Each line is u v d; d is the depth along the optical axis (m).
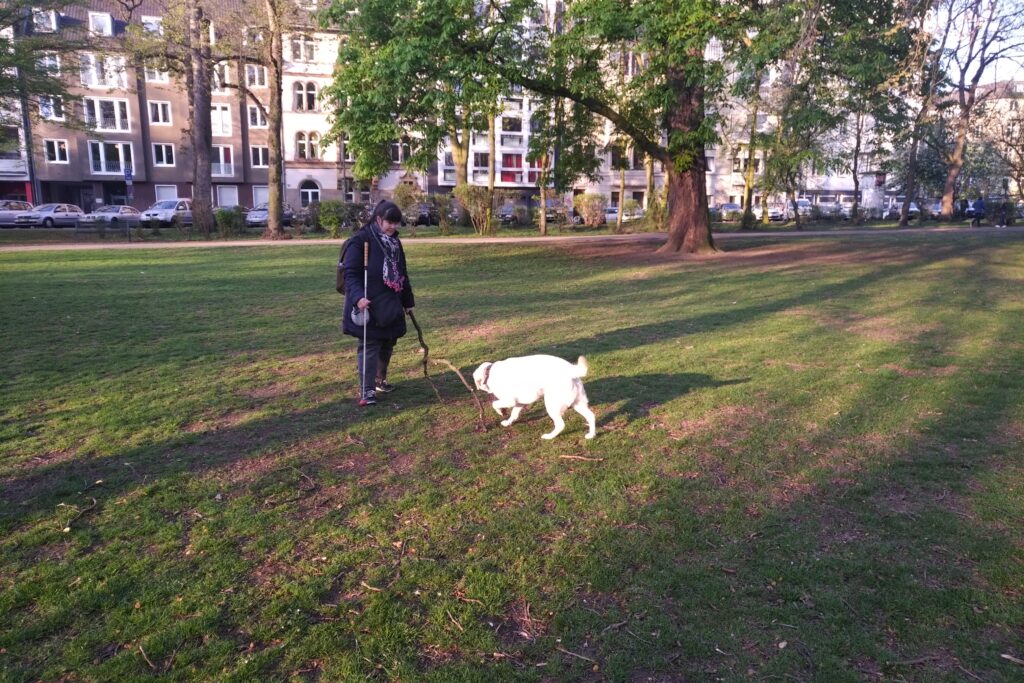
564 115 20.86
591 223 39.06
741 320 9.99
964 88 21.22
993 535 3.71
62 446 4.97
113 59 34.44
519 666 2.75
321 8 25.77
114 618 3.01
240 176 50.56
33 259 19.36
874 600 3.15
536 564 3.47
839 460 4.76
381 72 15.59
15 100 33.41
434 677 2.67
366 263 5.88
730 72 15.78
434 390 6.51
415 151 18.09
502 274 16.25
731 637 2.90
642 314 10.57
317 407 5.98
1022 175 29.64
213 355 7.89
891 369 7.16
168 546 3.59
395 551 3.59
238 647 2.84
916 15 10.17
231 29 28.27
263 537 3.70
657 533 3.76
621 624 3.00
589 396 6.31
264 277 15.49
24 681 2.62
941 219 46.59
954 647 2.83
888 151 36.84
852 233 32.81
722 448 4.99
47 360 7.56
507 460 4.80
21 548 3.59
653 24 15.71
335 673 2.69
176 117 49.53
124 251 22.23
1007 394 6.18
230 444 5.06
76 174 47.66
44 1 27.47
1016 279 14.38
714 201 59.53
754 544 3.65
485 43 16.50
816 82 14.45
